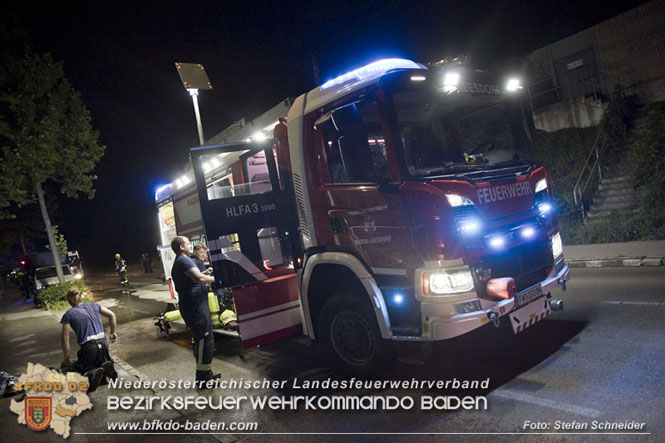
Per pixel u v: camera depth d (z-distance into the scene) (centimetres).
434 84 459
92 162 1797
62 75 1698
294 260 547
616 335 506
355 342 491
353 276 484
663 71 1436
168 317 895
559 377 427
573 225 1241
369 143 452
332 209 485
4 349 1072
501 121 516
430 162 445
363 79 451
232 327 703
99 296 2056
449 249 399
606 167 1319
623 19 1505
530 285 455
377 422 405
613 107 1355
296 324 578
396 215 425
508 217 442
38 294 1905
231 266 539
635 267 853
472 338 561
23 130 1603
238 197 552
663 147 1177
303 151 509
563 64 1688
